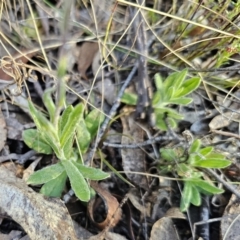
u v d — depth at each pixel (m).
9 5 0.25
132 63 0.25
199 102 0.24
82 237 0.20
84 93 0.24
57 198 0.19
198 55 0.24
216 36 0.23
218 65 0.23
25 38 0.25
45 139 0.19
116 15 0.26
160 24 0.26
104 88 0.24
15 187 0.19
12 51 0.25
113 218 0.20
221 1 0.23
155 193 0.21
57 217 0.18
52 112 0.20
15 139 0.22
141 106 0.23
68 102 0.24
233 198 0.21
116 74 0.24
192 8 0.24
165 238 0.20
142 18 0.23
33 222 0.18
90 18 0.26
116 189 0.22
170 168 0.21
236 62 0.24
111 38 0.26
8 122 0.22
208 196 0.21
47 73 0.22
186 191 0.20
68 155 0.19
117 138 0.23
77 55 0.25
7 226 0.19
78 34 0.25
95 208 0.21
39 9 0.26
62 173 0.19
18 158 0.21
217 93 0.24
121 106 0.24
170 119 0.22
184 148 0.21
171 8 0.25
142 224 0.21
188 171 0.20
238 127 0.23
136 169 0.22
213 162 0.20
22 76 0.21
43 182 0.19
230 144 0.22
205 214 0.21
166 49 0.24
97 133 0.22
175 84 0.21
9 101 0.22
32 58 0.25
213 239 0.20
